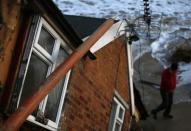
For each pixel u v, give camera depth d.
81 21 9.77
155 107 16.34
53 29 6.75
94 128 8.81
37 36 6.20
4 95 5.62
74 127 7.92
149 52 22.23
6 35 5.54
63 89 7.44
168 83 14.32
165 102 14.46
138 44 22.77
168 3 31.72
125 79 10.79
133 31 10.69
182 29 26.14
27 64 5.89
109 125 9.84
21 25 5.95
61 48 7.31
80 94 8.14
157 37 23.45
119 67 10.30
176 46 22.78
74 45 7.50
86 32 8.80
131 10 30.44
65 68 5.89
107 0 32.06
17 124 4.73
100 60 9.07
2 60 5.53
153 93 17.55
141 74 19.62
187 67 20.89
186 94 17.62
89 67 8.50
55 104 7.25
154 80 19.03
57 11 6.40
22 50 5.87
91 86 8.64
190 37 24.44
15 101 5.71
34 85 6.35
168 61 21.58
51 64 6.80
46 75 6.68
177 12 30.12
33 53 6.27
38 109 6.57
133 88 11.50
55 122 7.22
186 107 16.11
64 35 7.09
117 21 9.91
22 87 5.88
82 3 31.55
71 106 7.76
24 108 4.85
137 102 12.10
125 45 10.66
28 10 6.04
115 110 10.14
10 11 5.56
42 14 6.21
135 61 21.14
